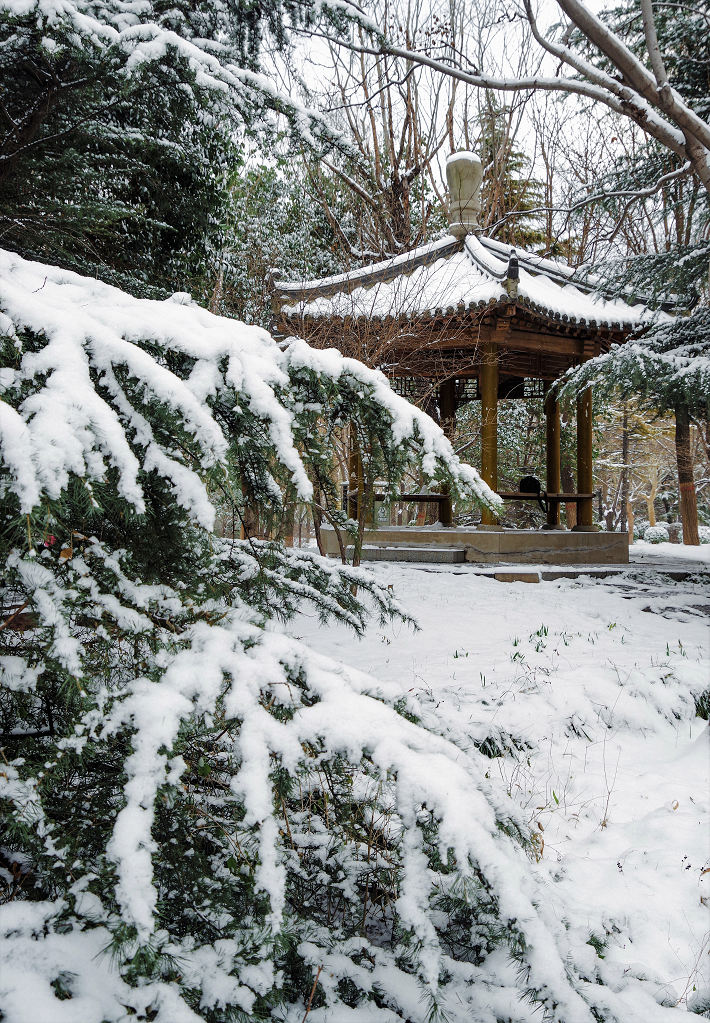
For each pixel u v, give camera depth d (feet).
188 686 5.09
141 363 5.60
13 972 4.19
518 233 70.69
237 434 6.66
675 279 37.40
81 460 4.71
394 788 5.34
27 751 5.53
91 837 5.12
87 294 6.70
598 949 7.13
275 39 14.97
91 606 5.53
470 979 5.92
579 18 20.07
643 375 32.42
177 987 4.47
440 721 6.39
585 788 12.11
